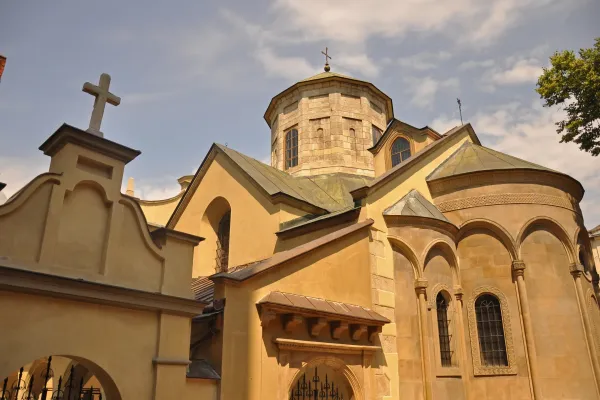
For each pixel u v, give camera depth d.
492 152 19.14
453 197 17.14
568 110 19.00
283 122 26.61
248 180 18.12
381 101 27.28
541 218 16.33
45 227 7.43
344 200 20.75
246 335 10.09
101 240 8.15
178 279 8.98
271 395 10.20
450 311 15.45
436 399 13.63
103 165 8.49
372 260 13.98
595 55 17.81
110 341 7.78
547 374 14.78
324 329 11.84
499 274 15.97
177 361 8.51
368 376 12.58
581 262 17.11
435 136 21.97
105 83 9.00
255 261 16.86
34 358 6.88
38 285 7.02
